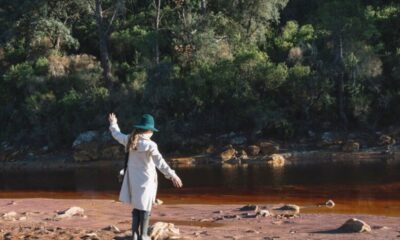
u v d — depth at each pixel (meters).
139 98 36.31
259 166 27.91
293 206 13.62
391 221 10.94
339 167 25.47
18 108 40.84
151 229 8.07
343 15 33.53
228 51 38.16
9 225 10.75
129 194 6.43
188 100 35.28
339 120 33.69
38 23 42.06
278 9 42.81
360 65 33.16
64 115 37.69
